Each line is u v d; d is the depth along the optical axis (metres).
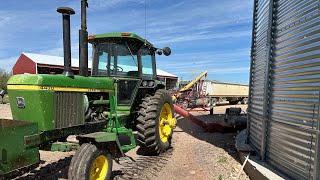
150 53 6.63
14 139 3.15
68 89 3.96
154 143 5.72
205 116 13.38
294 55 3.80
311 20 3.42
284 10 4.18
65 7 3.89
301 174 3.59
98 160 3.96
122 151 4.36
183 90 15.44
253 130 5.57
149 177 4.71
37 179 4.40
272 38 4.60
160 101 5.94
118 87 5.43
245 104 25.78
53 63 23.44
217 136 8.20
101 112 4.87
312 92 3.36
